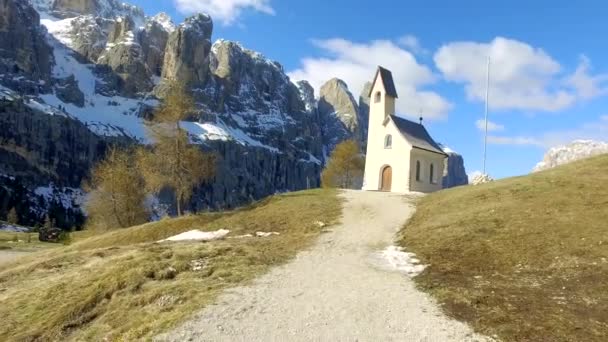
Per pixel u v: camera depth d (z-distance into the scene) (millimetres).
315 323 14875
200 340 13797
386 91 71938
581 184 33406
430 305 16578
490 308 15984
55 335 17906
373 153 71000
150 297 18516
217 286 18984
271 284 19297
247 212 43156
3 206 185250
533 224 26141
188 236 36594
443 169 72688
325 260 24359
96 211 60531
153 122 50406
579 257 20781
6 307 21625
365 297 17547
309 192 51406
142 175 53250
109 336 15930
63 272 26656
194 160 50656
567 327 14164
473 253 23359
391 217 36531
